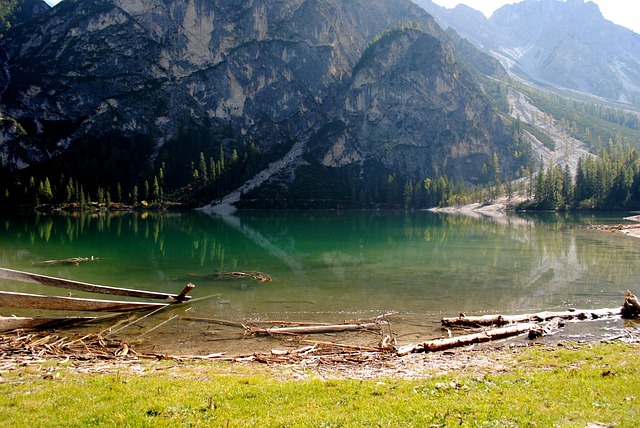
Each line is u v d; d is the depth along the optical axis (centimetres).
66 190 17162
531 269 4822
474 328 2752
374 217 15250
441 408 1295
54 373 1844
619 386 1455
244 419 1266
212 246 6894
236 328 2759
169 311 3144
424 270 4781
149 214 16100
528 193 19075
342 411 1315
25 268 4778
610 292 3716
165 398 1452
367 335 2625
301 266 5053
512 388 1490
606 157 18800
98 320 2938
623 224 10681
